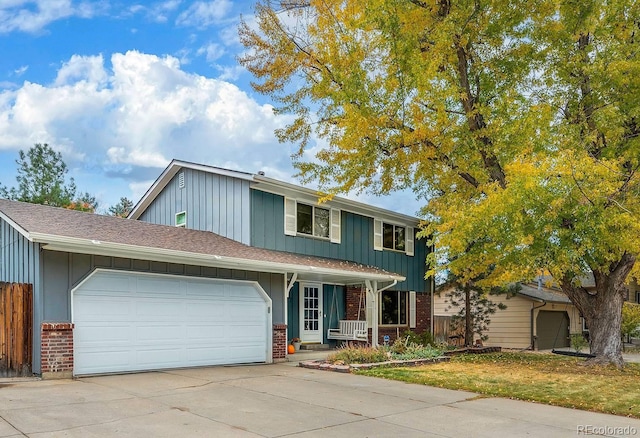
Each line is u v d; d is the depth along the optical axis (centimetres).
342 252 2022
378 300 2155
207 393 970
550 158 1202
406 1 1323
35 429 685
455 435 711
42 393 925
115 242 1166
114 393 944
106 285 1204
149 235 1395
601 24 1366
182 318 1343
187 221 1908
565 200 1167
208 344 1394
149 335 1271
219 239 1645
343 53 1408
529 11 1356
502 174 1397
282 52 1625
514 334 2555
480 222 1244
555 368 1388
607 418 828
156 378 1131
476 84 1466
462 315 2420
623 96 1343
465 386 1085
